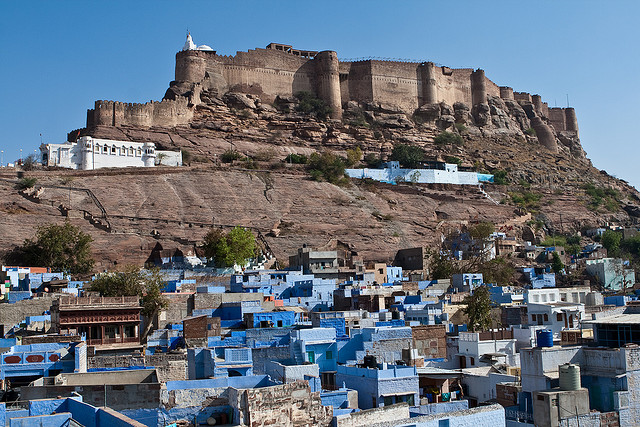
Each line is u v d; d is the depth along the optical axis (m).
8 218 112.62
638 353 35.78
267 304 66.94
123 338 55.75
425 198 161.00
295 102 189.75
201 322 53.62
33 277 82.94
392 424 30.58
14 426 26.91
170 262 111.62
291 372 38.78
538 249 142.12
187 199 135.50
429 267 117.38
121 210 127.00
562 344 43.19
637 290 101.19
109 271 93.19
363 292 74.44
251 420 30.11
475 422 32.06
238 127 177.00
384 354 48.44
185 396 32.56
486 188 179.38
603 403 35.38
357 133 189.50
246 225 131.88
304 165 161.62
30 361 41.41
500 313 65.12
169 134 165.12
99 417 27.05
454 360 49.84
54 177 132.00
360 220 142.25
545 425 33.25
